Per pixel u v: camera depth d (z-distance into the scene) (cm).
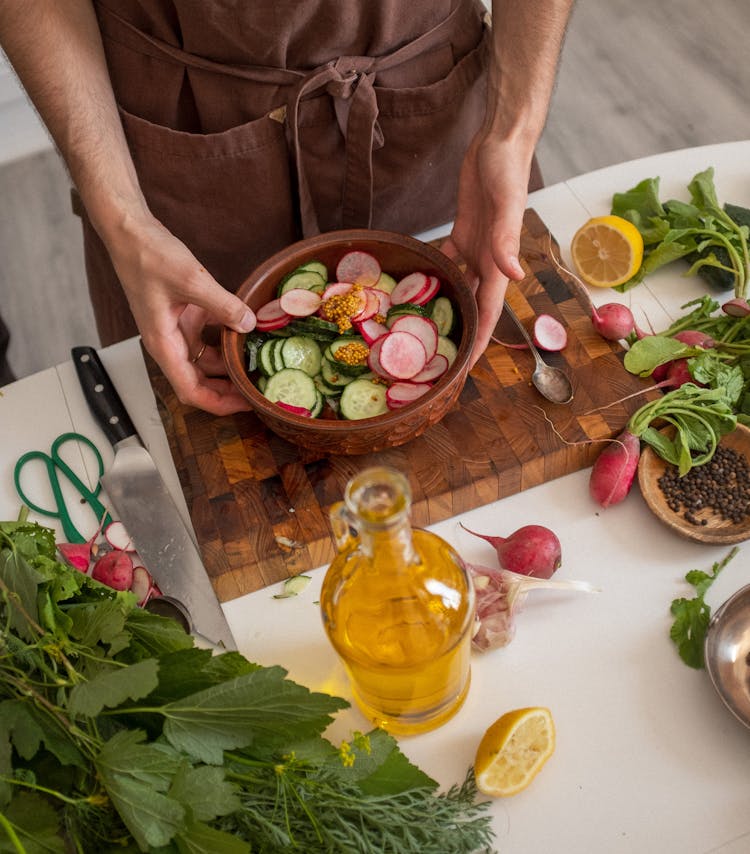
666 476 125
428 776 103
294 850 95
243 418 135
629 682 110
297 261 133
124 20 139
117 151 135
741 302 132
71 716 90
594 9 327
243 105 145
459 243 142
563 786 104
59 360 279
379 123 151
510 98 135
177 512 128
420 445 128
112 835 95
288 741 94
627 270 142
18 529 112
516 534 118
